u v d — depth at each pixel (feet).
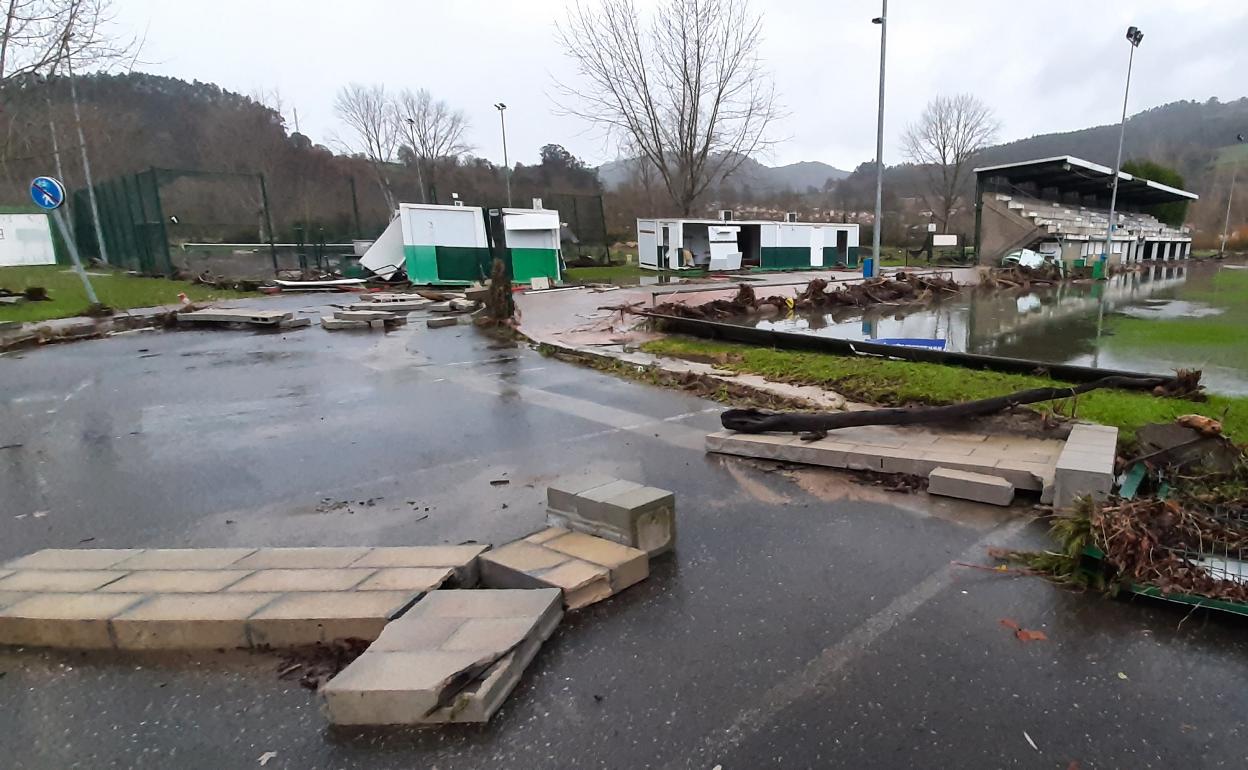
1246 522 10.69
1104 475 11.36
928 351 25.32
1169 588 9.07
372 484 14.85
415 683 7.13
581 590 9.39
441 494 14.19
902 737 6.92
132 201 74.18
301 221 104.42
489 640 7.93
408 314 46.42
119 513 13.43
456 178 176.14
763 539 11.65
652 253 95.86
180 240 78.79
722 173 114.32
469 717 7.14
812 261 106.11
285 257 81.71
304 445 17.81
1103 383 19.54
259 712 7.48
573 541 10.89
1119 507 10.14
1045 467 13.23
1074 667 7.99
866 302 56.18
